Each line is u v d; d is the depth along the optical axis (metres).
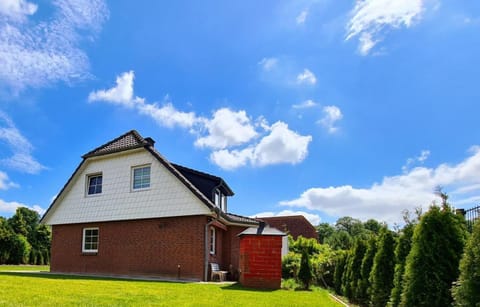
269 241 12.45
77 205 18.48
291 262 17.08
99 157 18.03
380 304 7.95
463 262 4.27
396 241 7.95
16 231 40.00
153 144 17.12
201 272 14.54
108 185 17.69
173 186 15.75
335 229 59.94
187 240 15.06
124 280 13.25
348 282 11.18
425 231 5.60
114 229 17.09
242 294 9.72
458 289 4.31
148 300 7.70
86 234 18.25
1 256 32.97
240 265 12.81
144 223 16.28
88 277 14.53
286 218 39.69
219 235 17.42
